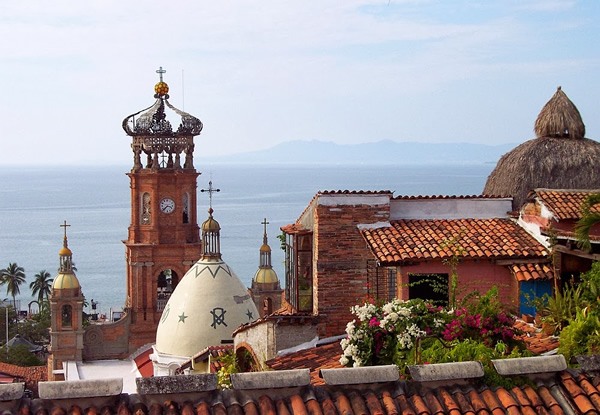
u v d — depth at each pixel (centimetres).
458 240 2778
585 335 2012
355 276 2869
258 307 7425
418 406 1595
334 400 1595
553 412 1623
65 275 7981
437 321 2103
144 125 8144
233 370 2806
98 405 1539
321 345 2803
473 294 2317
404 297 2697
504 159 3262
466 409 1602
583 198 2786
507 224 2911
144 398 1550
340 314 2858
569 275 2644
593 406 1627
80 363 7931
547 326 2352
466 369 1647
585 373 1697
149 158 8250
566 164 3114
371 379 1614
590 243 2395
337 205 2870
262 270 7531
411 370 1639
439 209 2959
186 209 8300
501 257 2702
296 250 2984
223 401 1566
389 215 2912
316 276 2873
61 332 7912
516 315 2662
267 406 1556
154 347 5978
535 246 2745
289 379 1593
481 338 2100
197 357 4288
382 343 2117
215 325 5747
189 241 8256
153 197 8162
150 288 8162
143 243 8169
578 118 3247
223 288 5844
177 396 1559
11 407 1512
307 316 2791
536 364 1673
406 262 2688
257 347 2888
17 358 10819
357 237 2878
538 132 3288
